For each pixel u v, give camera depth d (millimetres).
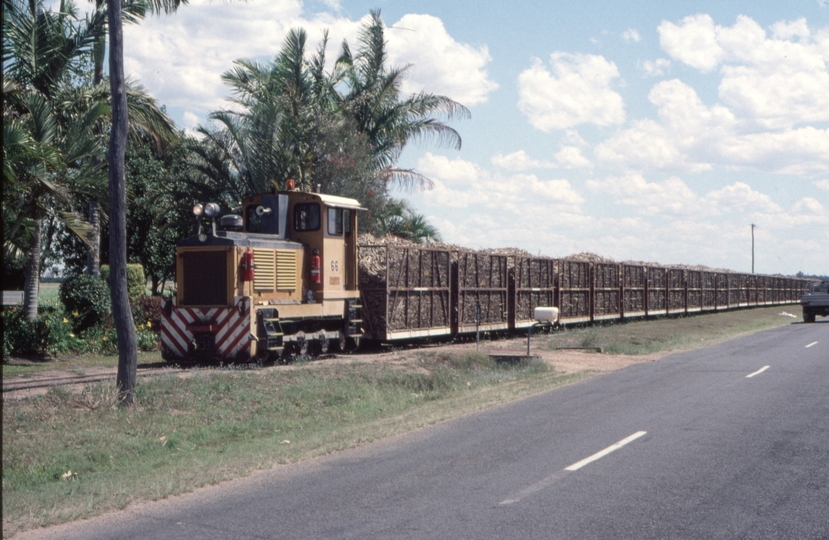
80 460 8656
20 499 6891
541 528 5742
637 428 9820
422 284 21984
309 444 9344
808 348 21969
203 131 28375
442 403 13031
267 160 27469
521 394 13609
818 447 8547
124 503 6613
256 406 11883
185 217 28156
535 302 27797
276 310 16656
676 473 7410
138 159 31234
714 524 5809
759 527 5730
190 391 12094
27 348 16781
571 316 30453
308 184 28234
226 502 6668
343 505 6473
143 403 11219
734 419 10383
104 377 13883
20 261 17359
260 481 7492
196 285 16391
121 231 11234
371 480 7387
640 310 37156
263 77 30219
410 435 9906
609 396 12945
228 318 16047
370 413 12289
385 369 15734
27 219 16484
